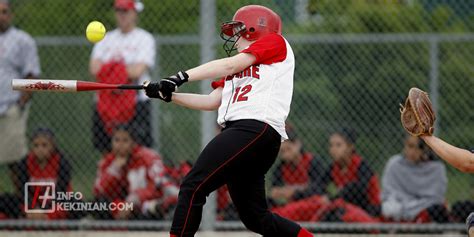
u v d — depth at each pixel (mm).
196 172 17484
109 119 27438
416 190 27406
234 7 28281
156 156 27172
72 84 18359
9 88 28141
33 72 28656
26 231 26781
